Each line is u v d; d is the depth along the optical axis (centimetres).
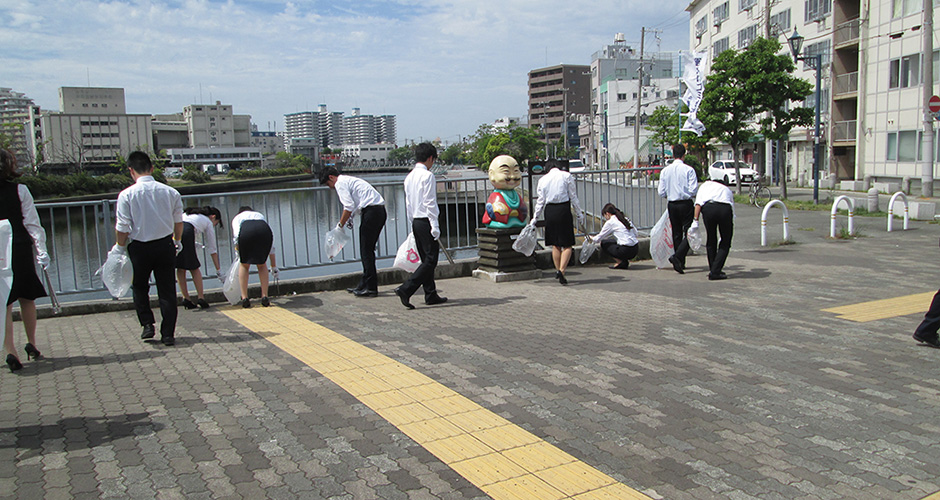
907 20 2909
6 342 487
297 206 857
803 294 776
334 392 436
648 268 1025
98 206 751
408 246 775
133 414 396
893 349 535
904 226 1495
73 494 295
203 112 15150
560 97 13450
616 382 453
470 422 382
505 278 899
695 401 415
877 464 328
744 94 2748
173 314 568
